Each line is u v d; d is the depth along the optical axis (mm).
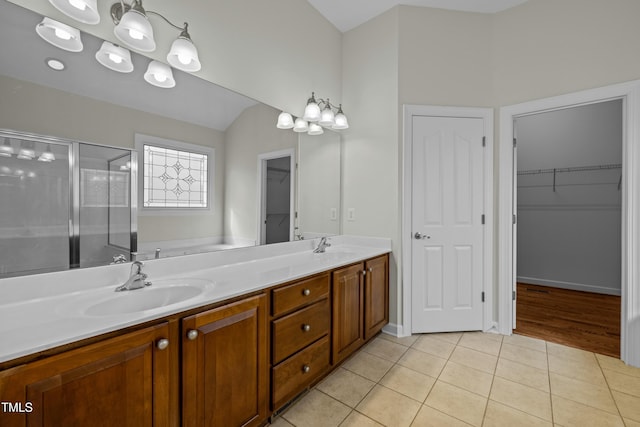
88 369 814
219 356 1154
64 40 1176
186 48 1371
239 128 1866
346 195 2760
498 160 2496
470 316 2529
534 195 3988
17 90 1063
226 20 1766
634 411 1527
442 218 2500
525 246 4070
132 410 904
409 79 2461
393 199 2471
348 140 2754
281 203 2160
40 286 1098
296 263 1854
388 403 1608
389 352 2180
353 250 2408
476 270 2523
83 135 1229
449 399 1640
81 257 1221
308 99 2289
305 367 1590
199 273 1561
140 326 928
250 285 1311
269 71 2062
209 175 1700
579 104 2170
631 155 1950
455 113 2488
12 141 1051
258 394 1324
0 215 1025
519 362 2031
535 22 2336
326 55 2611
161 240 1486
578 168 3707
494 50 2512
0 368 685
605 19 2061
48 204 1136
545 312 2994
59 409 767
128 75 1364
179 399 1035
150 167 1449
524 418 1483
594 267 3631
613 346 2262
